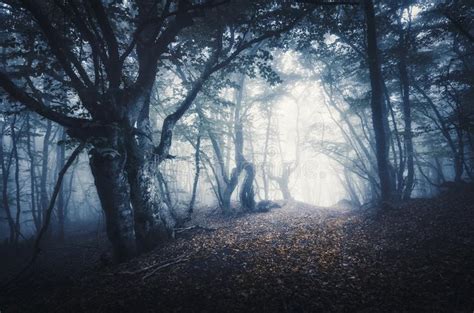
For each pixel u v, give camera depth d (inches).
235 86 600.7
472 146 579.5
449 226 363.3
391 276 267.1
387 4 650.2
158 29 423.5
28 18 467.8
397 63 632.4
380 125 558.3
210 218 765.9
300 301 238.1
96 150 380.5
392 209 495.2
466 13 566.3
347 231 441.1
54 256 619.8
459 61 770.8
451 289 228.8
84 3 367.6
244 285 278.7
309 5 482.6
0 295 349.4
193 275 320.8
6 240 749.3
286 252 373.4
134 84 464.4
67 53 392.8
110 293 283.3
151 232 463.2
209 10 490.9
